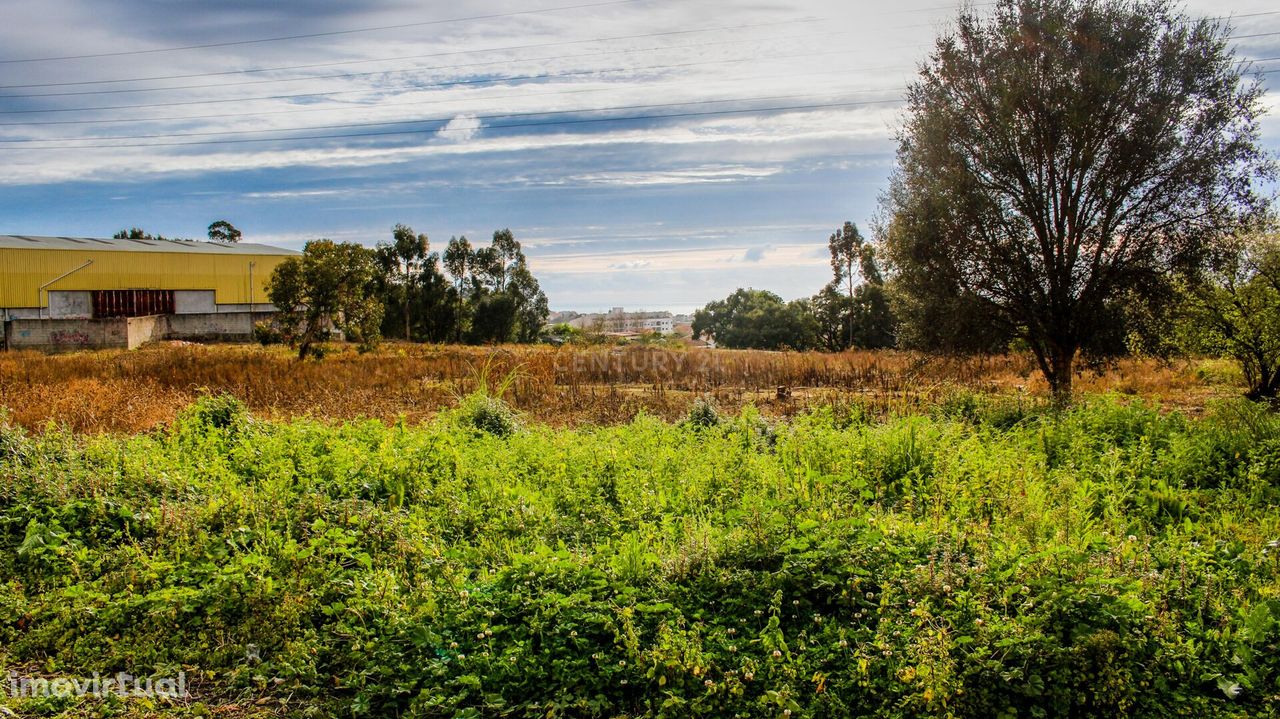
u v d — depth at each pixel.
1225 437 10.09
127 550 6.36
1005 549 5.84
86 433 12.20
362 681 4.74
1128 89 15.34
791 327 52.41
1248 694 4.32
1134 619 4.59
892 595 5.09
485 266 64.19
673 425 12.92
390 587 5.70
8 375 21.12
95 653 5.09
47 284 50.28
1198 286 15.95
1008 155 16.31
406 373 22.72
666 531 6.84
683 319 103.38
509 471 9.22
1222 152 15.39
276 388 18.53
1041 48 15.73
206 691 4.76
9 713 4.41
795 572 5.40
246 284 59.72
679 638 4.70
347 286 31.17
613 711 4.42
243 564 5.93
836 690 4.45
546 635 4.93
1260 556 6.05
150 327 48.28
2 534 6.86
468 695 4.54
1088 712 4.23
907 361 21.31
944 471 8.92
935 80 17.09
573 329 66.94
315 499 7.51
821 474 8.95
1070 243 16.36
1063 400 13.36
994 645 4.45
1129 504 8.46
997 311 16.92
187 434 10.39
